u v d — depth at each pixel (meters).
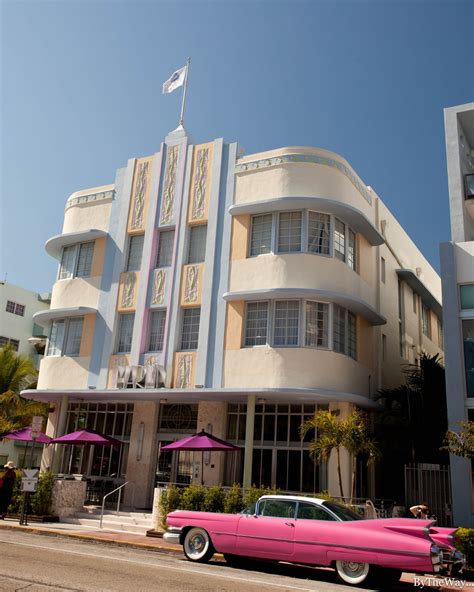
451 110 19.34
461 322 16.84
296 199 19.17
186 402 20.36
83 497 18.98
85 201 24.12
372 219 23.09
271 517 11.21
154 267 21.73
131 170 23.38
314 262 19.11
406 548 9.65
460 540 12.07
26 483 16.75
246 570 11.12
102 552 12.25
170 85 24.61
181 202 21.75
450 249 17.39
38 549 11.71
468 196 18.59
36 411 25.05
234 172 20.97
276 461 18.73
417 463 18.53
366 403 18.94
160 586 8.39
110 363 21.31
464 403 16.11
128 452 20.97
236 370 18.92
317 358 18.36
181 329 20.61
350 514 11.09
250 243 20.06
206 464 19.45
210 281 20.20
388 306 24.16
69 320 22.98
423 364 21.08
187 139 22.56
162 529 15.91
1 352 29.84
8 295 37.09
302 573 11.32
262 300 19.31
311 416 18.80
